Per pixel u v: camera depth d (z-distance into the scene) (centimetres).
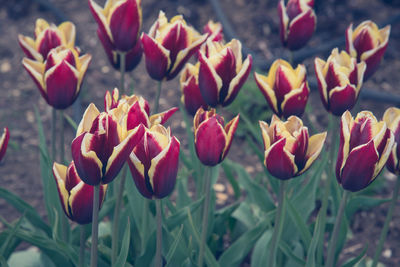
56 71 87
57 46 96
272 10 251
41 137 107
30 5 253
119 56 100
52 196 103
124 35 93
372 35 94
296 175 83
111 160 75
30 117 189
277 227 89
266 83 89
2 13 250
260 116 177
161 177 78
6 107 193
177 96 202
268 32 237
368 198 106
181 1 252
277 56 220
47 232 105
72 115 190
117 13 92
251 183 115
